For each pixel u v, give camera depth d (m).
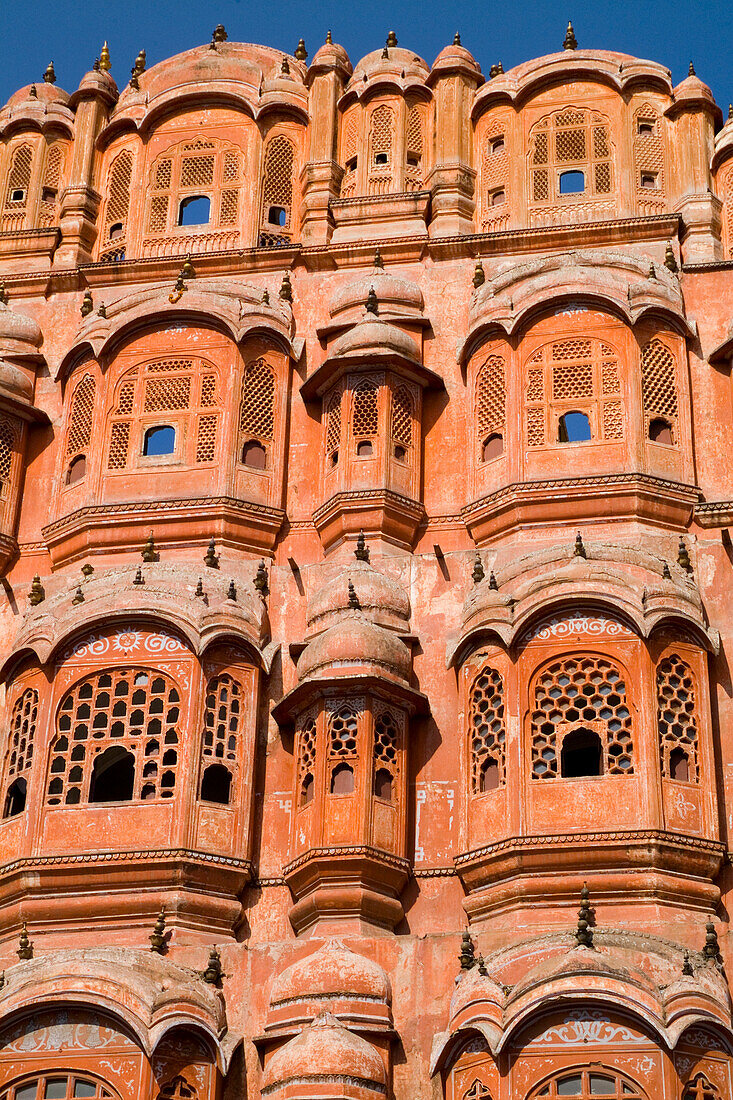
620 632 17.52
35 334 21.36
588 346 19.42
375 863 17.05
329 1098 15.49
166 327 20.52
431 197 21.41
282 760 18.27
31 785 17.88
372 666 17.80
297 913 17.30
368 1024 16.25
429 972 16.64
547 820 16.86
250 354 20.31
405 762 17.78
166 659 18.23
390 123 22.08
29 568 20.19
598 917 16.59
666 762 17.05
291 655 18.73
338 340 20.14
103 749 17.95
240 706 18.28
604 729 17.20
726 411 19.39
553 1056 15.24
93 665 18.33
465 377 20.16
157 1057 15.91
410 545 19.38
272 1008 16.56
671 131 21.42
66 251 22.03
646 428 19.02
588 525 18.75
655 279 19.72
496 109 21.92
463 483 19.62
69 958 16.33
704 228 20.61
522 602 17.77
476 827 17.27
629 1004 15.13
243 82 22.58
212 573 18.88
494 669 17.80
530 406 19.27
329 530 19.41
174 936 17.12
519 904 16.80
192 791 17.61
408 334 20.33
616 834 16.61
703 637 17.66
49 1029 16.02
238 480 19.64
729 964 16.16
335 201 21.48
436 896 17.34
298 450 20.12
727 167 21.05
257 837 17.91
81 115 23.03
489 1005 15.55
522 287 19.88
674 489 18.75
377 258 20.88
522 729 17.31
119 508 19.61
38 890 17.48
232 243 21.61
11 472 20.56
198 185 22.08
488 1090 15.42
